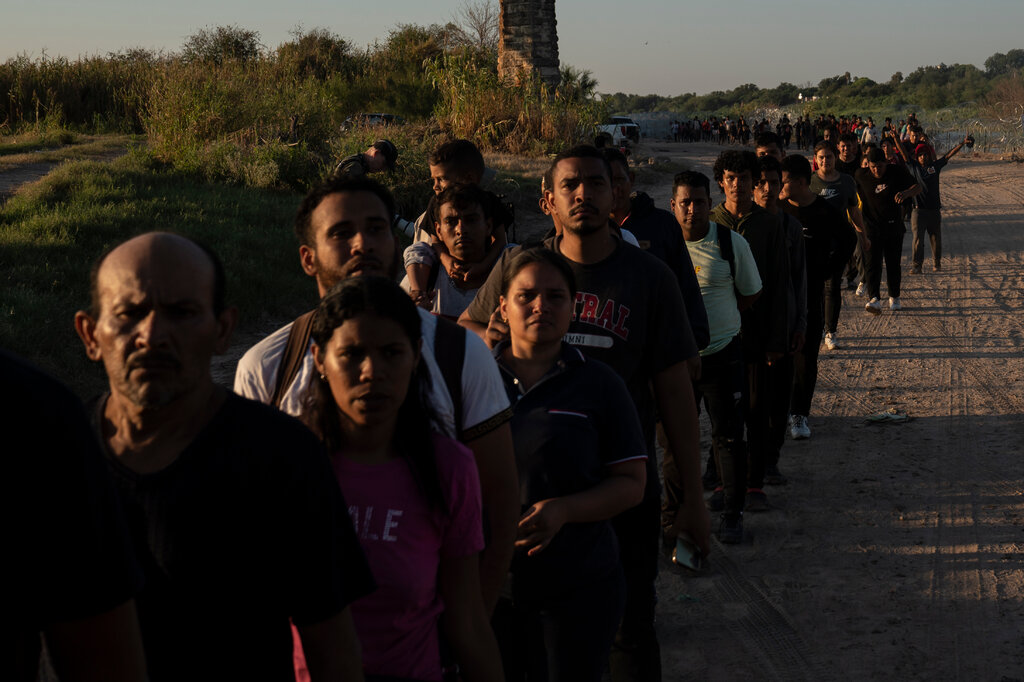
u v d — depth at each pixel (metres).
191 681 1.74
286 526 1.71
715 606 4.45
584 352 3.27
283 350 2.40
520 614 2.88
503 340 3.02
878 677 3.82
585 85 26.06
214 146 16.03
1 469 1.25
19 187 14.12
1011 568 4.70
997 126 41.56
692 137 60.31
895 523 5.27
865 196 10.27
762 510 5.46
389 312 2.02
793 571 4.76
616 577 2.95
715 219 5.23
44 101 25.00
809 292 6.40
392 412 2.09
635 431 2.94
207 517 1.67
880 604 4.40
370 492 2.15
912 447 6.48
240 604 1.72
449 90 25.27
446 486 2.19
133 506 1.67
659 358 3.32
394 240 2.63
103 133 24.23
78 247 10.07
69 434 1.29
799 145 47.22
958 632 4.14
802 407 6.67
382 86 28.45
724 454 4.96
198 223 11.83
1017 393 7.64
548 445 2.85
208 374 1.73
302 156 16.25
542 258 2.86
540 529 2.67
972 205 20.33
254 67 22.38
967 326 9.96
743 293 4.82
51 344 7.37
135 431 1.71
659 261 3.34
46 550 1.29
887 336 9.63
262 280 9.87
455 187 3.91
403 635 2.19
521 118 23.80
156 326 1.62
